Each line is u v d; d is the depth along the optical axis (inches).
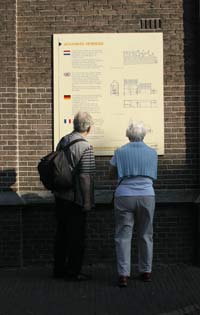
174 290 263.4
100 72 313.0
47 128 314.5
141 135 278.2
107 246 314.3
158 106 313.1
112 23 314.2
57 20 314.2
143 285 272.8
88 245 314.3
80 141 275.6
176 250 314.3
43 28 314.3
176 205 314.0
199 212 306.7
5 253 309.7
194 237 314.7
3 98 310.7
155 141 313.3
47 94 314.0
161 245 314.3
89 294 258.1
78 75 313.3
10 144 310.2
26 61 314.5
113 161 277.3
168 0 313.9
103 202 310.3
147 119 313.1
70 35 313.3
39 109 314.3
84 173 272.2
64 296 255.1
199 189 312.3
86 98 313.0
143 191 273.0
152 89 313.3
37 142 314.2
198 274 293.0
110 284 275.1
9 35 311.4
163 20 314.5
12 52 311.3
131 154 273.9
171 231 314.2
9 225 308.8
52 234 314.7
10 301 248.2
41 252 314.7
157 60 313.3
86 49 313.1
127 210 273.4
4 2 311.4
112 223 314.3
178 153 314.5
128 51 313.1
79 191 272.8
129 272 275.0
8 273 299.9
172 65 314.2
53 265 305.0
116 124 313.1
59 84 313.3
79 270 280.7
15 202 305.7
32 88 314.3
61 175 270.5
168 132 314.2
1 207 308.3
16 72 312.3
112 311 233.5
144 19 313.3
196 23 313.6
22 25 314.2
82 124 279.6
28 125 314.5
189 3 313.1
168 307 237.9
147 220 276.1
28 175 314.3
